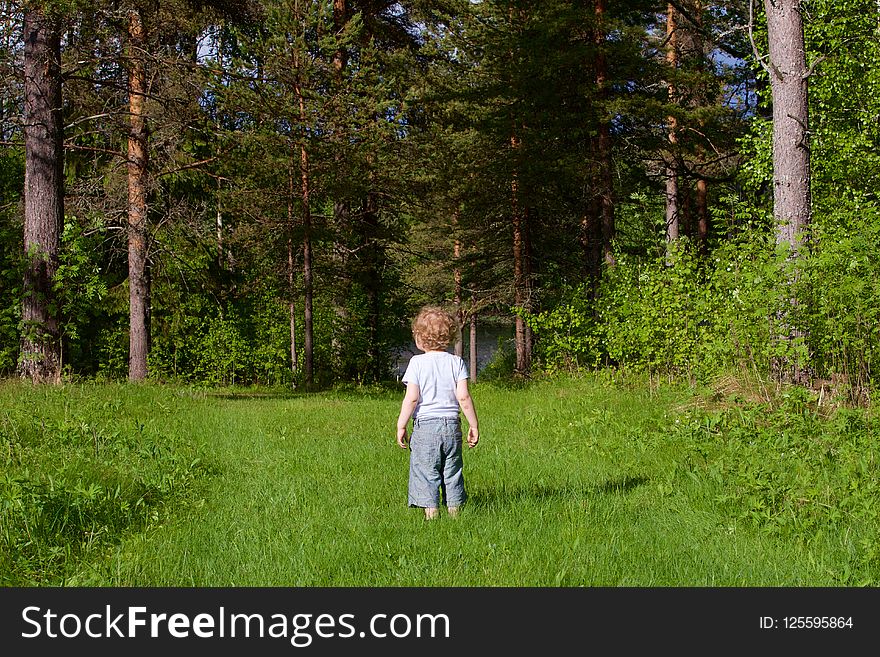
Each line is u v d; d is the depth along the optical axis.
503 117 18.70
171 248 18.64
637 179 19.47
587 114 16.88
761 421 7.66
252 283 22.81
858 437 6.62
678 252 12.09
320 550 4.30
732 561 4.22
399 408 12.49
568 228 23.22
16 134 15.53
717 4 19.08
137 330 16.50
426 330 5.23
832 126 15.38
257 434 9.01
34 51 12.22
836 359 8.37
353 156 18.56
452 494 5.16
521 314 16.30
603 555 4.20
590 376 14.81
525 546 4.38
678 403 9.39
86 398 10.35
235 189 19.20
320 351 23.27
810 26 15.65
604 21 16.09
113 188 16.81
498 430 9.48
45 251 12.17
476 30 19.27
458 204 21.53
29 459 6.09
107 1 13.34
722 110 16.70
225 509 5.35
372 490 5.96
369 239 22.03
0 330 12.20
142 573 3.97
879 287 7.89
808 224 9.17
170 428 9.00
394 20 22.59
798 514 4.86
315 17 18.05
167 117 15.66
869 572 3.99
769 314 8.59
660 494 5.66
